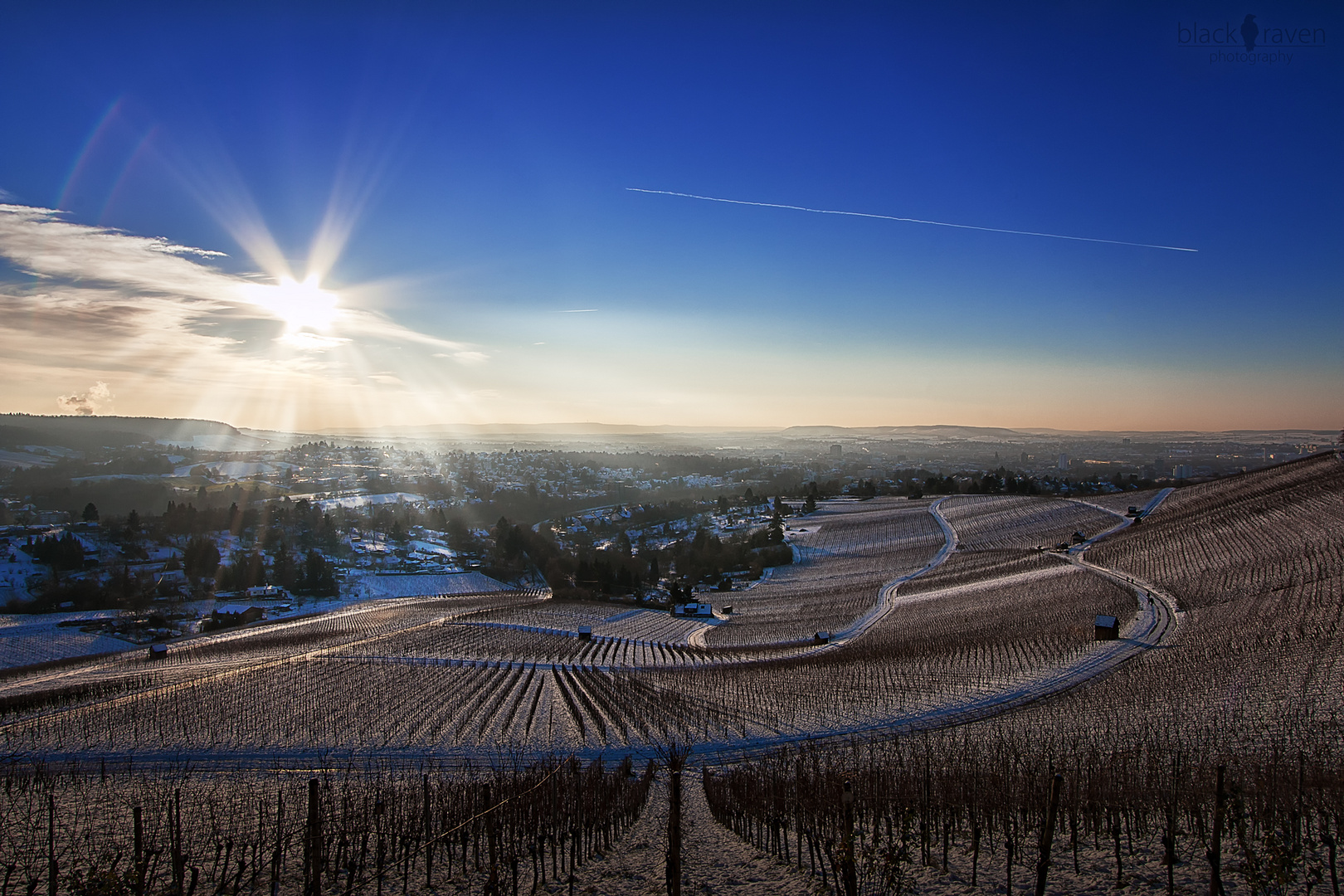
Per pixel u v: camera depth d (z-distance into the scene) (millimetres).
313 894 14391
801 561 128125
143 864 15492
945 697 42156
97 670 69562
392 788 26000
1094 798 18250
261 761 34312
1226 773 20688
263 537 164750
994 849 17062
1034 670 46938
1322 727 28531
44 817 24344
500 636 78812
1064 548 101750
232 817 23062
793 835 20422
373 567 147625
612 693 46688
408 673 54844
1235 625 51875
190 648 81000
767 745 35312
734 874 17422
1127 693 39188
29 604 110625
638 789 26484
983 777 22188
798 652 66250
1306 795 18094
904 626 73188
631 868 18422
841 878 15336
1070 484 197625
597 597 118438
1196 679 39469
